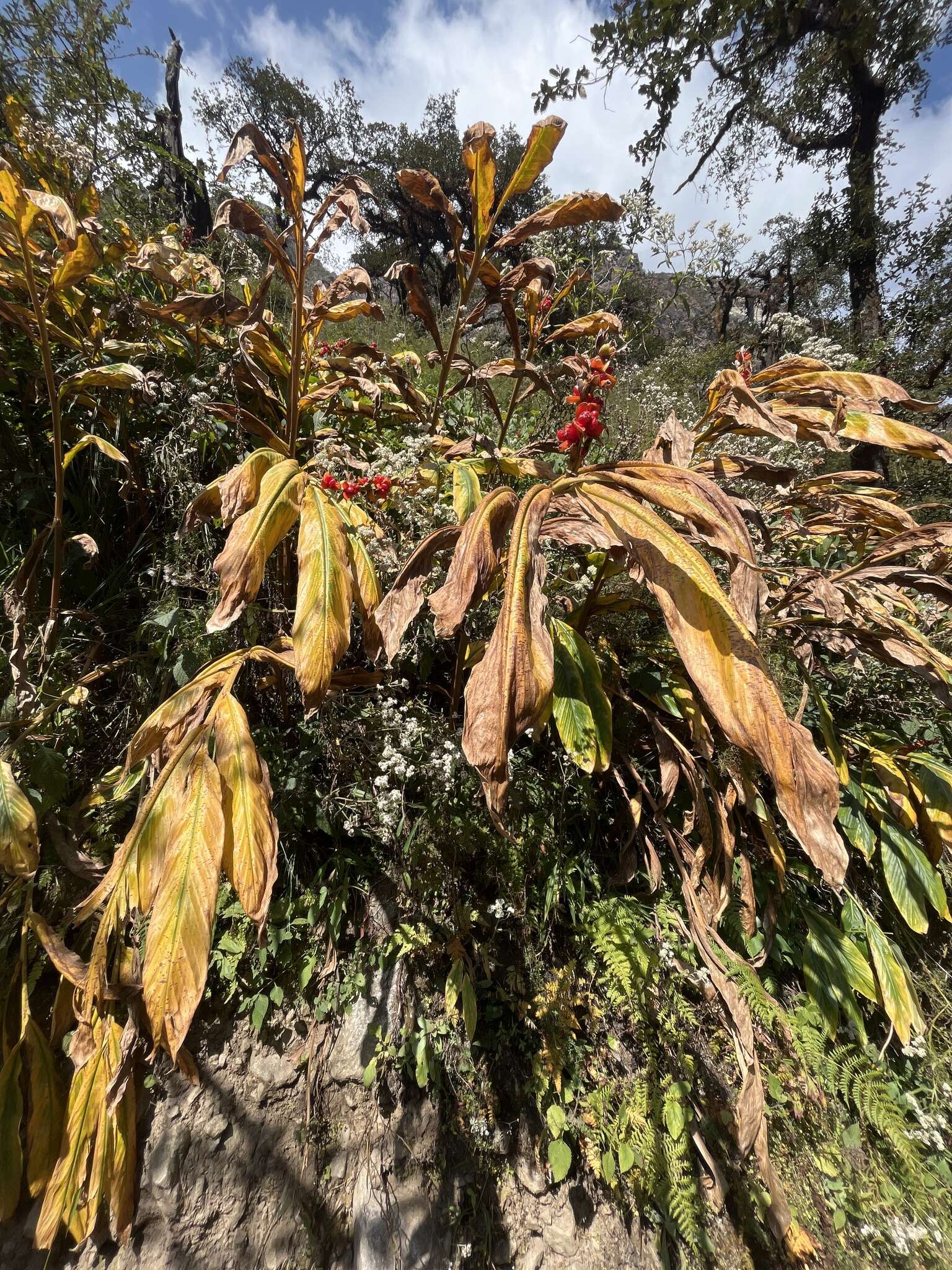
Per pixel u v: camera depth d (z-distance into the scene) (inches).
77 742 37.2
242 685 38.7
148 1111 31.1
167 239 44.5
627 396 65.7
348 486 38.2
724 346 110.2
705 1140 35.3
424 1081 33.1
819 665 46.9
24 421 41.6
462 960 36.3
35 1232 29.3
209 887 26.3
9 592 34.9
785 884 40.8
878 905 43.6
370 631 33.0
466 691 26.3
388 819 34.4
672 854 41.3
